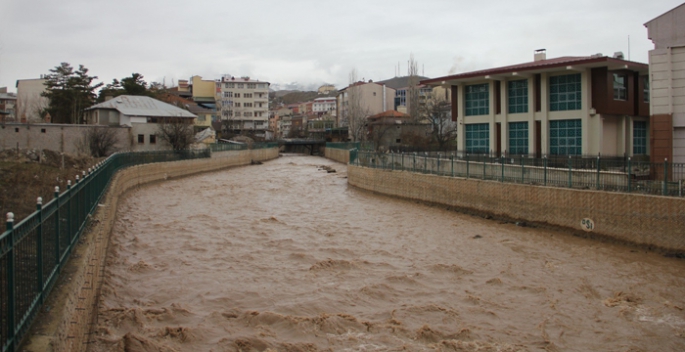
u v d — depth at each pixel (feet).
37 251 25.81
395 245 74.64
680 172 75.15
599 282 56.54
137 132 203.41
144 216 96.22
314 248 71.97
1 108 278.46
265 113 433.48
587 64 112.88
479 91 141.38
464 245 74.79
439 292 52.80
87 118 225.35
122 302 48.06
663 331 43.14
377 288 53.47
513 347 39.60
